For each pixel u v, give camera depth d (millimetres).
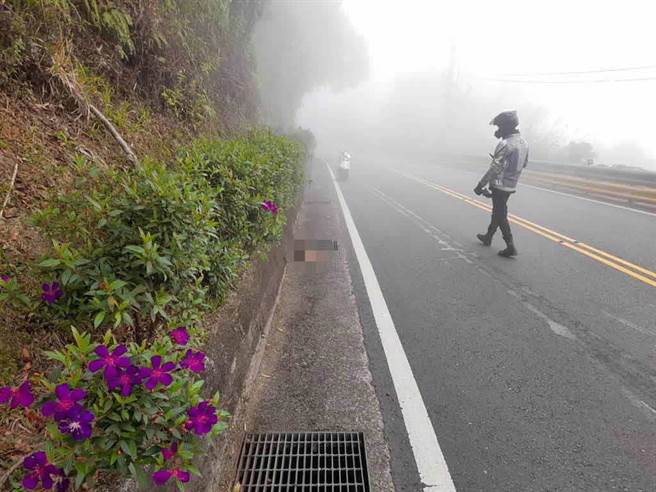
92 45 3420
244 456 2451
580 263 5848
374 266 5828
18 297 1560
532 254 6336
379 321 4137
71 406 1105
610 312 4324
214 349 2352
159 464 1297
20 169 2176
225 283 2707
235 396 2574
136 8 3973
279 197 4277
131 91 3896
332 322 4102
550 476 2332
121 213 1782
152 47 4258
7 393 1126
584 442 2576
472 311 4379
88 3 3328
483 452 2496
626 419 2781
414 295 4805
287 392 3004
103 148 2896
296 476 2326
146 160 2232
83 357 1281
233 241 2973
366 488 2264
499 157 5832
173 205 1789
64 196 1929
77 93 2852
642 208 10109
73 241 1832
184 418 1360
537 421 2756
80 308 1601
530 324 4090
